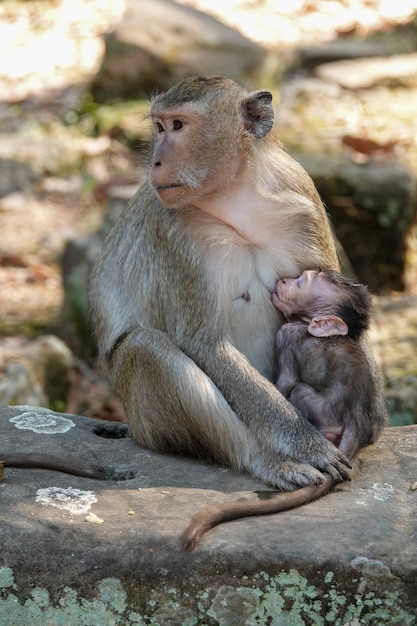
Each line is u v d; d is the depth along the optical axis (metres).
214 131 9.88
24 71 33.72
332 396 9.85
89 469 9.69
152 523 8.70
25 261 24.08
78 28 36.47
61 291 22.70
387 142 24.72
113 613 8.38
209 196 10.02
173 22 30.69
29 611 8.41
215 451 9.98
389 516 8.92
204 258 10.12
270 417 9.72
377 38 32.88
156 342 10.17
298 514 8.93
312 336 10.17
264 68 30.16
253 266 10.42
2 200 26.48
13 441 10.37
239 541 8.45
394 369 16.16
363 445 10.25
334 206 21.42
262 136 10.12
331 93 27.66
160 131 10.08
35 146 28.19
